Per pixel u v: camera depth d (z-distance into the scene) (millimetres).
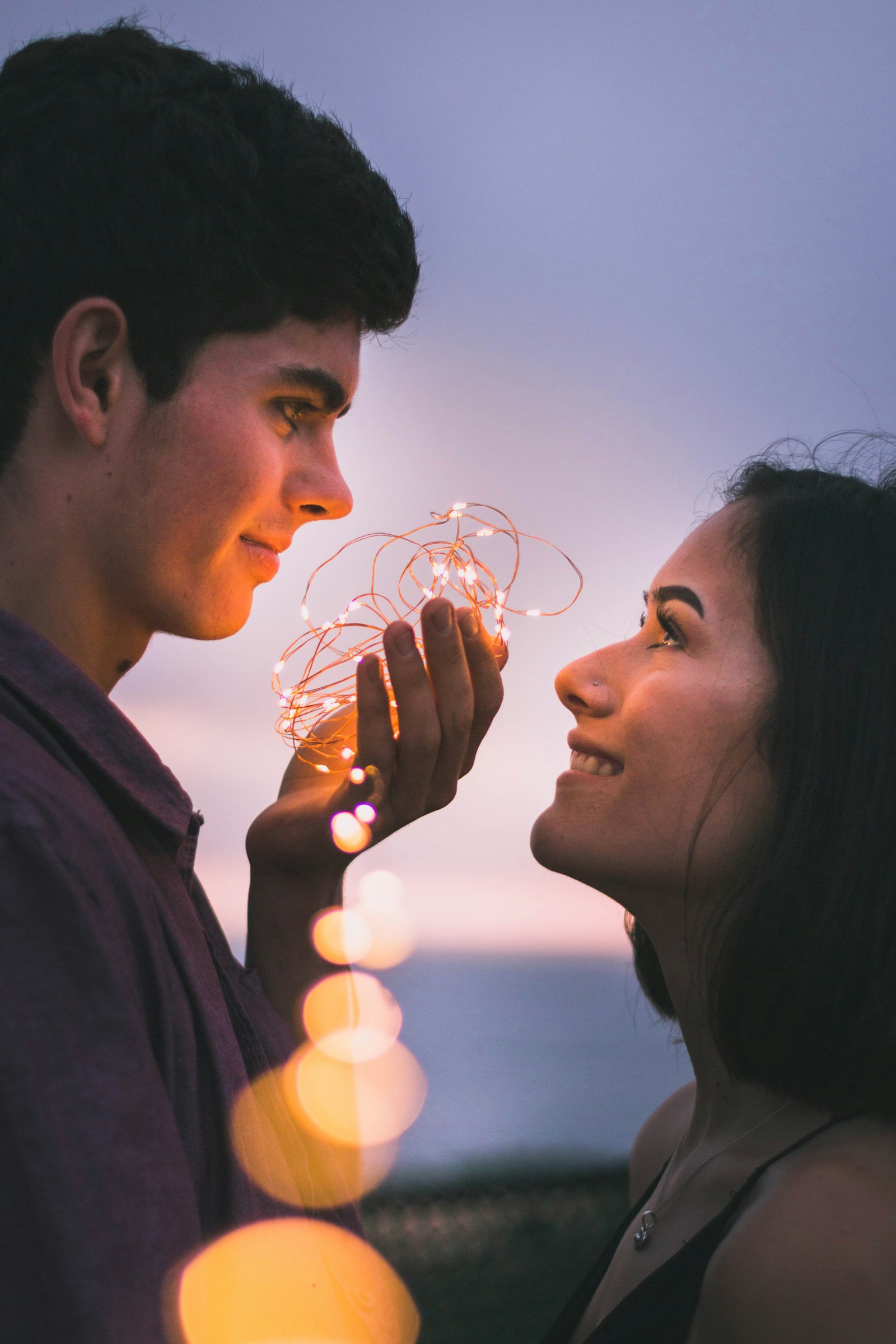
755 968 1006
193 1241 653
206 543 959
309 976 1250
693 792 1081
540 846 1160
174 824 914
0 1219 593
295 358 978
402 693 1111
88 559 944
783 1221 827
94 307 905
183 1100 788
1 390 919
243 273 933
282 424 1003
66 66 971
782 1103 1024
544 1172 3926
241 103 1002
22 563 921
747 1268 818
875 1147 889
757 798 1072
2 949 629
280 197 960
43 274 911
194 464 937
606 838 1112
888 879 1002
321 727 1393
